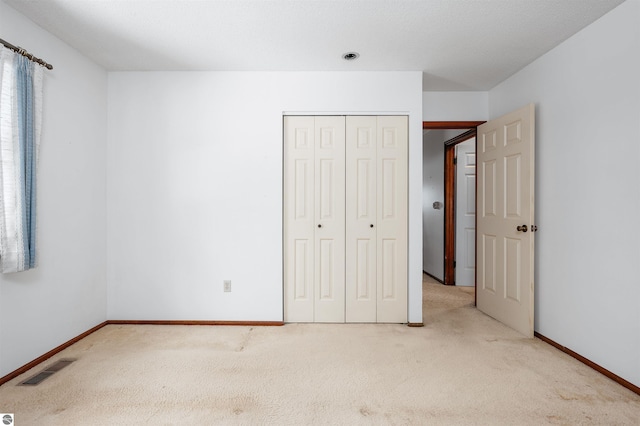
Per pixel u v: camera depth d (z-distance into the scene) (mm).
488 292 3307
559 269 2508
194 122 3021
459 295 4098
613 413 1698
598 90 2170
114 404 1765
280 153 3027
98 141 2898
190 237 3029
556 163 2549
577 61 2346
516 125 2873
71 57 2570
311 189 3084
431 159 5227
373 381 2021
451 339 2686
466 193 4621
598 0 1966
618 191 2027
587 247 2250
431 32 2354
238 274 3037
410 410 1730
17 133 1990
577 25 2252
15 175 1976
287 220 3084
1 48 1903
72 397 1826
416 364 2244
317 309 3094
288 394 1875
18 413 1675
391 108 3027
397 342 2627
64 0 1978
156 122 3018
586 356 2252
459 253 4617
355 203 3088
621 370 1998
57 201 2434
